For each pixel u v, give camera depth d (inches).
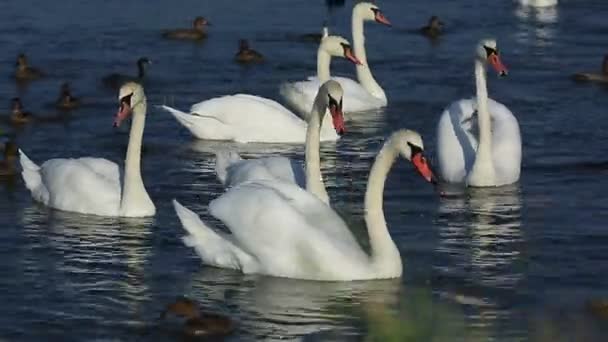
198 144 1242.0
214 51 1605.6
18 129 1267.2
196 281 884.6
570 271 903.1
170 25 1728.6
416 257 929.5
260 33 1699.1
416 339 593.3
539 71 1514.5
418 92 1430.9
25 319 824.9
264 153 1223.5
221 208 898.7
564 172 1138.0
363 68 1398.9
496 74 1502.2
